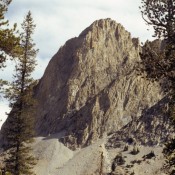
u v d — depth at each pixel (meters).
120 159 127.25
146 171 114.62
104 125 165.25
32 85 47.84
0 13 19.58
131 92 180.12
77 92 192.50
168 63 17.56
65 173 134.00
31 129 48.75
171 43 17.77
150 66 17.73
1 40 18.98
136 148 132.62
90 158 140.25
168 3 17.77
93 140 158.12
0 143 143.25
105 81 197.25
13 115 48.22
